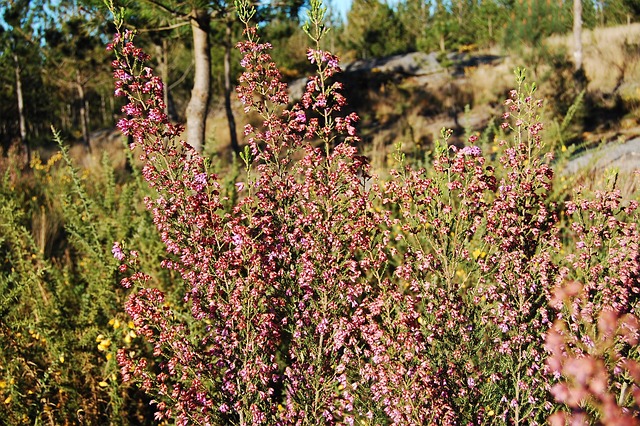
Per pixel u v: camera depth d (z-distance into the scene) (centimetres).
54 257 578
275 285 288
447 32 2622
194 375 272
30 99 2167
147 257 502
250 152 309
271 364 279
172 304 412
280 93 300
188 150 288
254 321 275
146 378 275
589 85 1262
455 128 1353
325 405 286
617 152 822
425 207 286
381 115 1688
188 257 275
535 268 268
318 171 295
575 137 1003
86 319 409
